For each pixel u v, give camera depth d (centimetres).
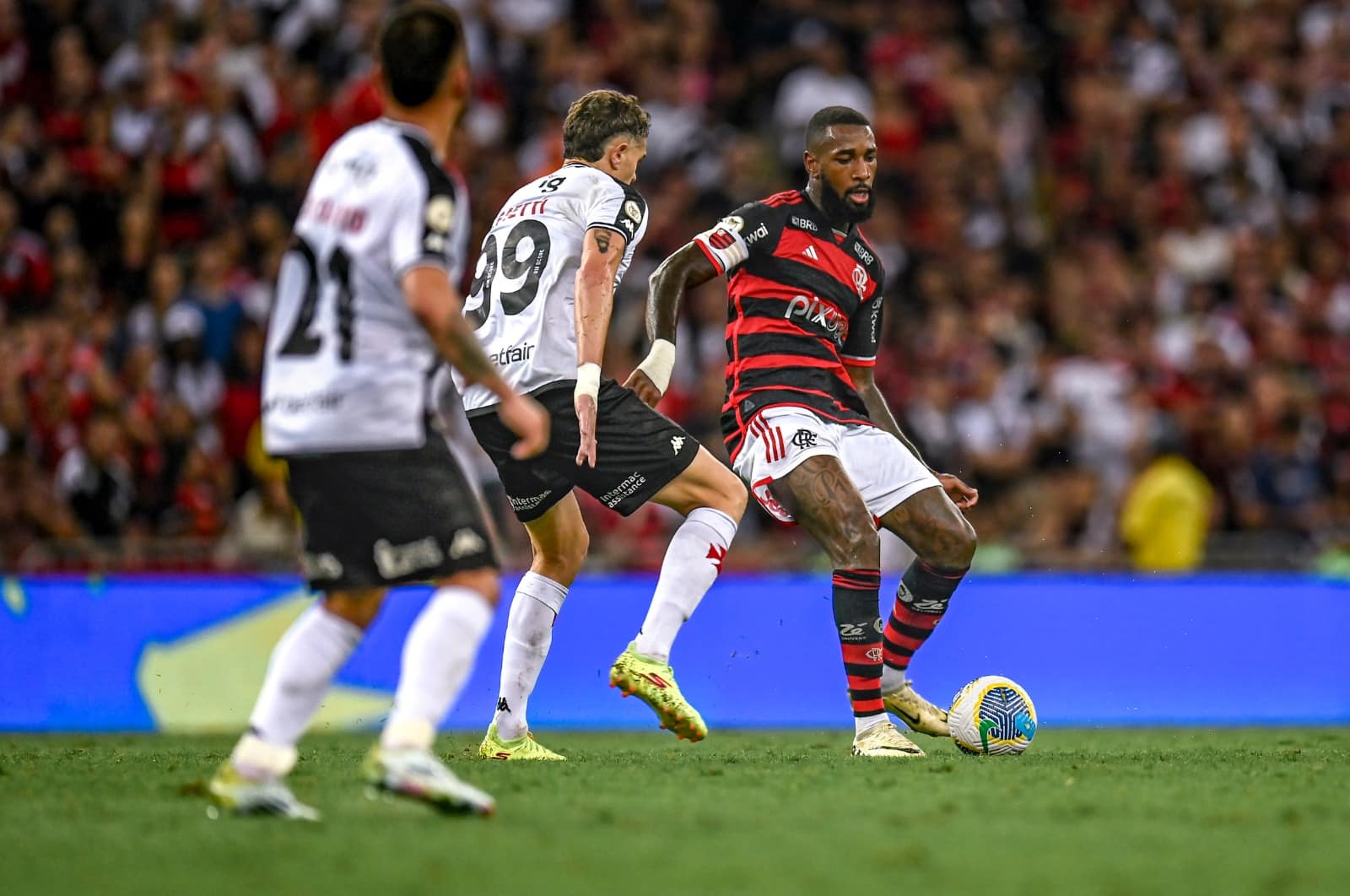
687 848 1168
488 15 4944
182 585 3184
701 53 5044
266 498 3597
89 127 4434
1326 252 5034
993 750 2017
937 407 4066
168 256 4125
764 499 2059
